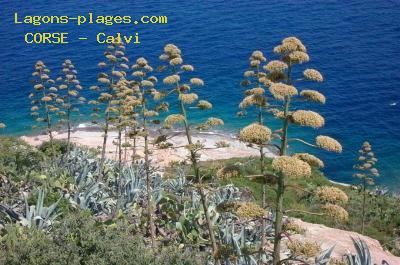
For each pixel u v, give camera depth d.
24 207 12.48
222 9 80.38
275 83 5.39
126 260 8.27
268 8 79.31
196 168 8.62
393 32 65.31
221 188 15.29
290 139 5.47
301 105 46.62
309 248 5.49
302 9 77.44
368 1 78.81
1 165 15.45
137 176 15.66
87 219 10.03
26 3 94.56
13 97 52.56
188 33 70.50
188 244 10.81
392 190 33.38
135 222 12.75
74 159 19.14
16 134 43.66
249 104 5.68
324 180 26.27
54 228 9.92
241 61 59.03
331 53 60.12
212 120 8.53
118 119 14.88
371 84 51.12
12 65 62.91
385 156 37.94
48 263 8.21
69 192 14.66
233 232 11.27
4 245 9.44
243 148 35.47
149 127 37.59
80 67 60.75
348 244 12.59
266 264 9.59
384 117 44.28
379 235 18.88
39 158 18.91
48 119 18.61
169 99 45.25
